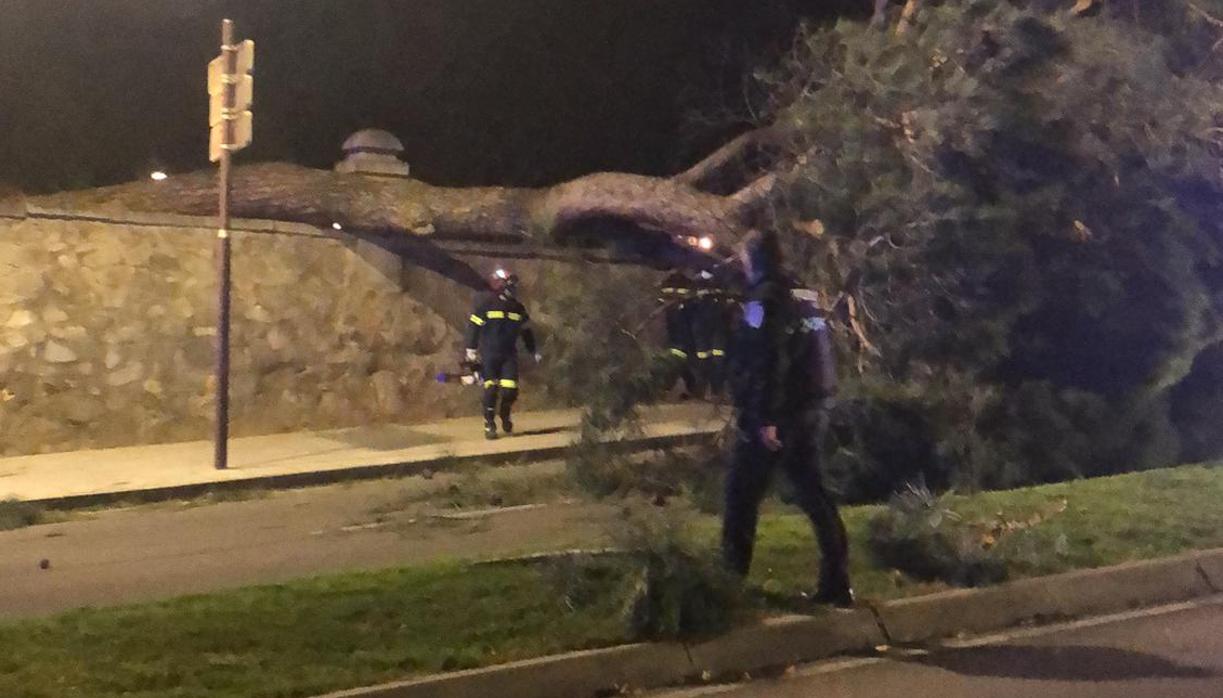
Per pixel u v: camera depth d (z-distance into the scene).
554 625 6.51
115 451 13.70
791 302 6.78
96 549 9.42
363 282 15.59
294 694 5.57
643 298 9.60
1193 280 11.82
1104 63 10.88
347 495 11.78
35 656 6.01
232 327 14.70
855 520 8.91
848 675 6.29
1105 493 9.88
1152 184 11.39
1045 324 11.33
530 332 14.56
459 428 15.34
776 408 6.68
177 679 5.71
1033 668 6.38
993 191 10.83
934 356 10.55
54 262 13.73
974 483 10.26
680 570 6.55
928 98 10.52
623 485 9.23
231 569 8.64
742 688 6.10
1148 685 6.11
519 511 10.61
